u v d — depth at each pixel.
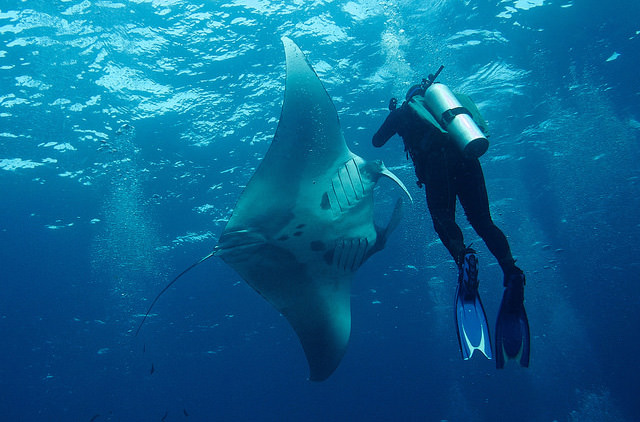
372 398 52.38
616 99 16.12
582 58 14.24
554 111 16.25
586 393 46.38
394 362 43.66
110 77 12.66
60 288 23.97
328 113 3.67
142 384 39.91
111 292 24.61
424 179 2.64
